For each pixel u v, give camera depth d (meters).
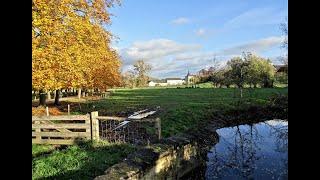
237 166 13.86
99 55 21.16
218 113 27.77
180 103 32.47
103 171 9.27
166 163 11.34
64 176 8.81
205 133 18.52
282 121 27.16
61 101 35.78
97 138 12.54
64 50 15.73
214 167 13.91
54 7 15.12
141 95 50.69
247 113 30.03
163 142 12.24
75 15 16.48
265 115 30.00
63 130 12.86
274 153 15.93
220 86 54.41
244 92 42.31
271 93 37.44
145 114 20.38
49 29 14.66
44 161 10.09
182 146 13.06
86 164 9.66
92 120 12.60
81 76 17.36
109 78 30.12
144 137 14.51
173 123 20.09
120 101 37.22
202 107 28.53
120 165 9.19
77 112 25.30
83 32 17.25
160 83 120.00
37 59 14.58
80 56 16.84
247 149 16.88
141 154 10.32
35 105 25.42
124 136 13.69
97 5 18.95
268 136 20.41
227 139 19.62
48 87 15.42
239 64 42.00
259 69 42.03
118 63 33.06
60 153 11.05
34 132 13.10
